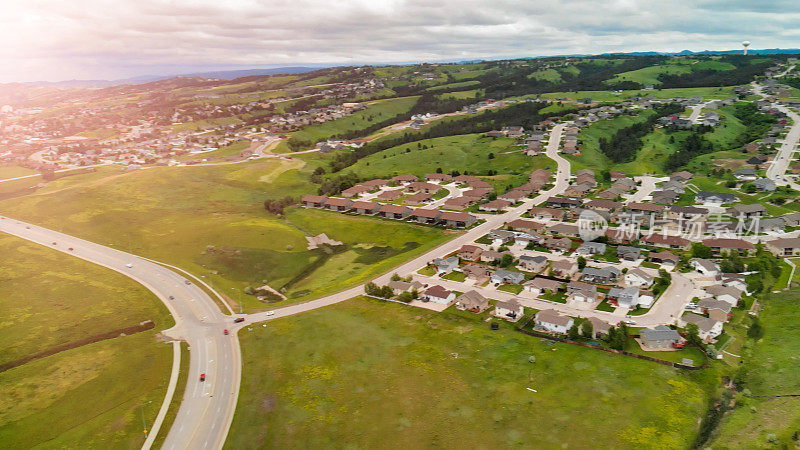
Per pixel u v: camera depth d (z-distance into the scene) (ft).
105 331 362.12
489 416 246.06
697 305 338.34
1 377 305.94
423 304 371.15
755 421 231.71
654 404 244.63
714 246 436.35
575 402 250.16
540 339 312.09
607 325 313.32
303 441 240.53
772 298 350.43
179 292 424.87
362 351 312.91
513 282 398.21
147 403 275.18
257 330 350.02
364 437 239.71
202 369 305.73
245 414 262.88
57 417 268.41
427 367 290.56
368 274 442.91
